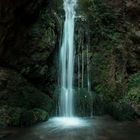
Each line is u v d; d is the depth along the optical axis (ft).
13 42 30.07
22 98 31.30
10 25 27.07
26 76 32.60
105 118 33.76
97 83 37.47
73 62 37.24
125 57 39.32
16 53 31.32
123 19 41.11
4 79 30.42
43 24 32.78
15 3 25.13
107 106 35.73
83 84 37.55
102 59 38.37
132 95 36.35
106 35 39.68
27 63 31.99
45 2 32.48
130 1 41.19
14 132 26.37
